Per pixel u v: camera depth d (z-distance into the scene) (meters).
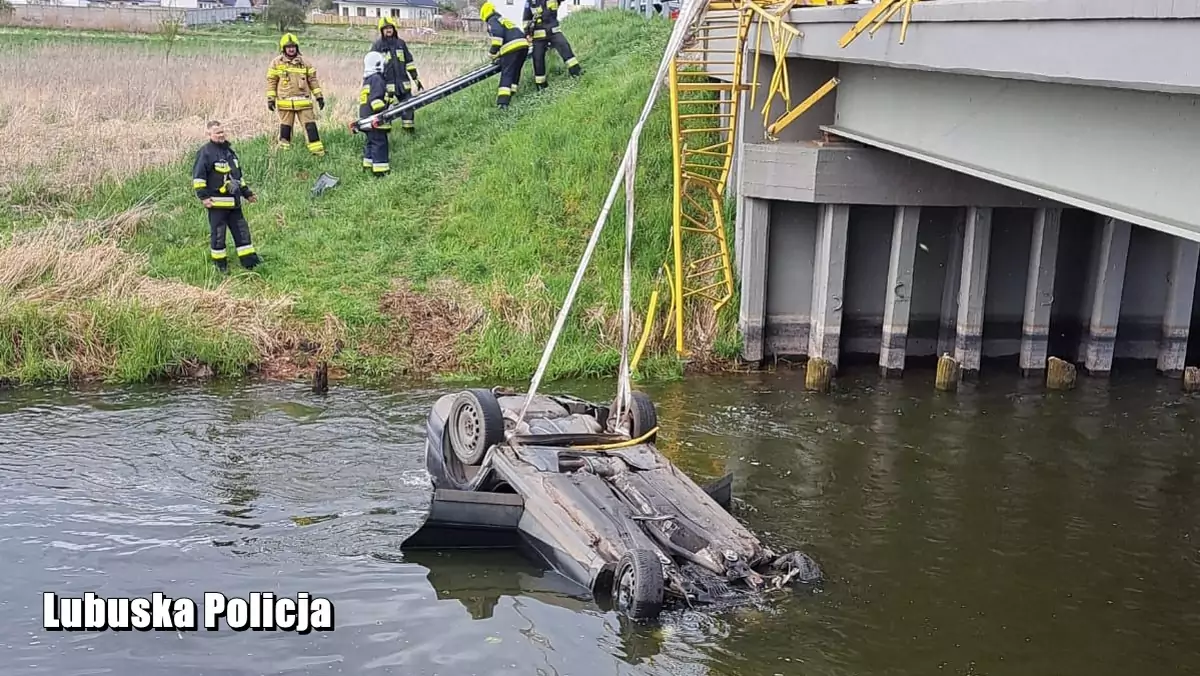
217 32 50.62
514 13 50.06
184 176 19.11
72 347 14.54
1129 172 8.40
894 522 10.77
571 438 10.66
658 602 8.38
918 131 12.38
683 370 15.77
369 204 18.44
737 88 15.57
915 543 10.29
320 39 47.84
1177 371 16.23
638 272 16.70
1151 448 13.06
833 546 10.15
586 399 14.34
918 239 16.36
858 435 13.28
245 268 16.56
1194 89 6.68
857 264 16.47
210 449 11.96
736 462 12.26
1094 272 16.02
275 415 13.16
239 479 11.16
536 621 8.43
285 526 10.07
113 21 52.25
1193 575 9.83
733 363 16.14
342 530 10.03
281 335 15.30
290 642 8.07
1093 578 9.70
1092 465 12.48
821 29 13.07
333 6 78.25
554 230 17.41
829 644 8.30
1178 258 15.82
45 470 11.15
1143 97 8.20
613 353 15.59
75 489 10.70
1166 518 11.05
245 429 12.62
